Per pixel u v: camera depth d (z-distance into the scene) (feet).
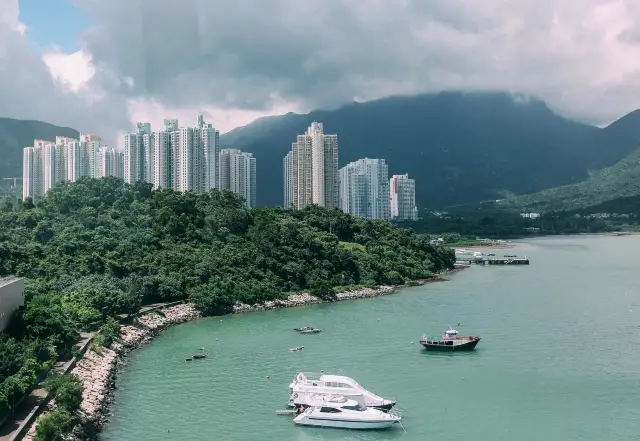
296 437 319.47
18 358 330.75
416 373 417.49
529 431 322.75
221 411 350.23
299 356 458.50
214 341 504.84
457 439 314.76
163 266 644.27
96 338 451.53
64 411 302.86
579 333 523.29
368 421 326.85
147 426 328.29
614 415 342.44
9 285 384.27
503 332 531.50
